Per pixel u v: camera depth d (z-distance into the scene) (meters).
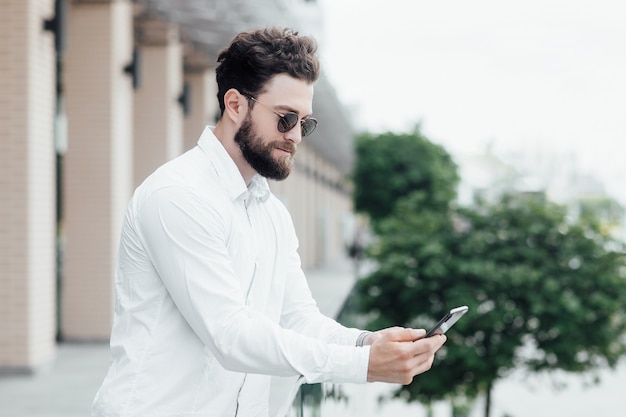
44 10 8.41
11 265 8.14
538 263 8.72
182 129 14.59
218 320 1.93
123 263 2.04
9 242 8.13
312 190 34.56
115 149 10.66
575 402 14.70
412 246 9.02
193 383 2.01
